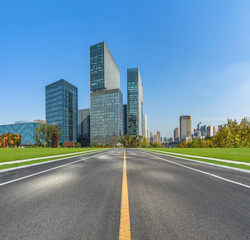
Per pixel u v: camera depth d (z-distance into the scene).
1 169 7.46
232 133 44.22
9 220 2.52
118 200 3.40
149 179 5.48
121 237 1.99
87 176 6.06
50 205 3.14
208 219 2.54
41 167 8.48
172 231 2.15
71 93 142.88
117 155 17.53
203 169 7.69
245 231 2.17
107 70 197.25
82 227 2.28
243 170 7.14
